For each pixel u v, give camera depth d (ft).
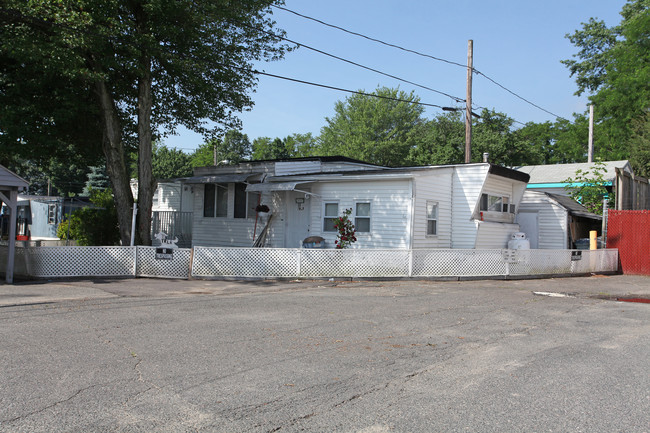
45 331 24.34
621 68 123.95
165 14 54.19
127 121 69.15
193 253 46.98
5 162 72.02
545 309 33.68
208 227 73.20
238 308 31.91
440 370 19.04
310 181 59.21
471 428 13.64
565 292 42.24
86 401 15.17
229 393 16.12
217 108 69.31
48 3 45.42
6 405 14.75
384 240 56.18
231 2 58.75
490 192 61.98
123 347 21.54
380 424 13.84
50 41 48.96
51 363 19.01
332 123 210.59
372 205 57.16
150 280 46.11
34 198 123.34
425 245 56.39
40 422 13.56
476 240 58.39
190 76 60.13
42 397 15.44
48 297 35.17
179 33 56.59
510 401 15.75
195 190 75.51
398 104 192.54
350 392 16.43
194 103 68.90
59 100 58.08
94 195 88.63
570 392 16.66
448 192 59.62
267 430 13.34
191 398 15.62
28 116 55.93
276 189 58.75
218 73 63.46
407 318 29.35
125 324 26.32
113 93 65.36
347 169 69.82
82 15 46.52
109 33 47.91
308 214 62.80
